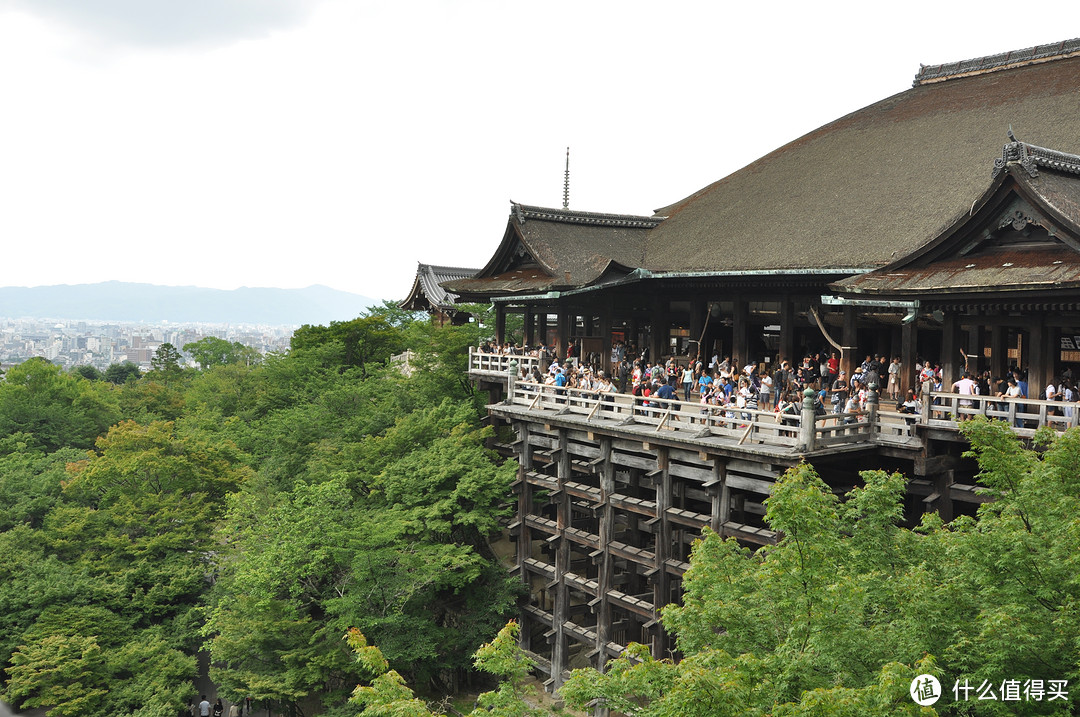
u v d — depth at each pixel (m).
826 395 33.12
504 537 45.09
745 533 27.45
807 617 14.22
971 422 17.64
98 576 37.94
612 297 43.75
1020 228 25.31
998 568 14.30
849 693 11.79
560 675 34.88
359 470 39.72
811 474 16.72
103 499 42.41
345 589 32.69
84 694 31.50
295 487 35.34
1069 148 34.97
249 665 31.73
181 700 32.75
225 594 36.59
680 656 30.66
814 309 35.72
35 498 45.41
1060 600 13.88
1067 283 22.23
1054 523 14.77
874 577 15.04
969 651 13.55
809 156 48.78
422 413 43.94
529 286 41.09
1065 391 23.73
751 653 14.12
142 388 77.06
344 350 67.25
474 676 37.62
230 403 67.56
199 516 40.31
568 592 35.59
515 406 38.47
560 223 46.72
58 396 69.00
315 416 46.62
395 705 14.21
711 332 43.47
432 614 35.34
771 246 38.94
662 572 30.69
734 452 26.91
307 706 36.34
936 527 17.67
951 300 25.83
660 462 30.62
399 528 33.06
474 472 37.03
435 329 52.50
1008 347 32.81
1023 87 43.47
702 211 48.72
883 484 17.36
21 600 35.53
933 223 34.00
